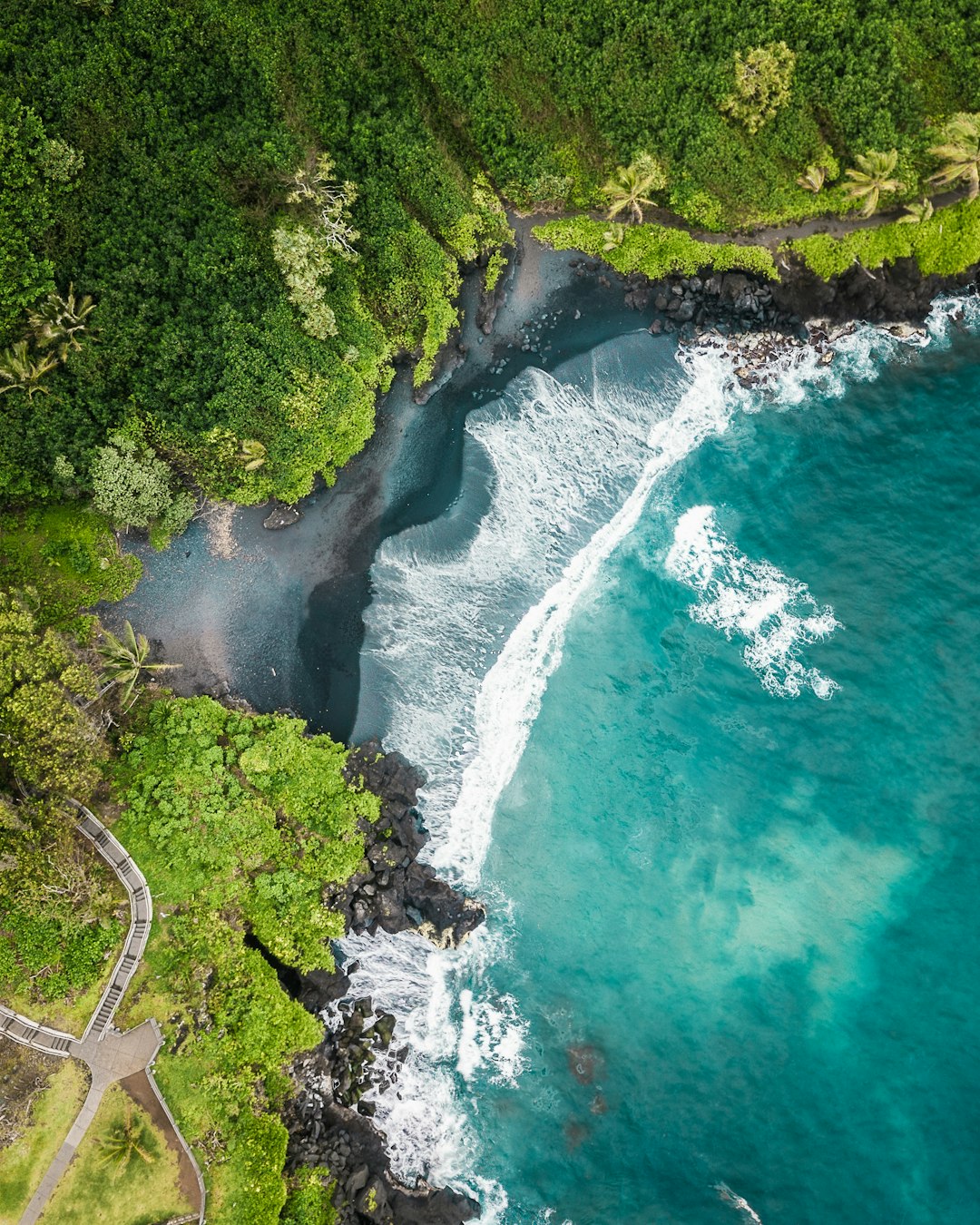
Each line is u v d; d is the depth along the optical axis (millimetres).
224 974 44938
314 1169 44156
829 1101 43969
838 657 49625
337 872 47312
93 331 46844
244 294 48594
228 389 48219
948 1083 43406
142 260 47125
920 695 48344
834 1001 45250
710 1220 43250
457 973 48062
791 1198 43000
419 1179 45719
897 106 50188
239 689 50219
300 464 50188
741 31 49812
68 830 43031
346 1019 47000
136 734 47844
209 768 47500
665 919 47562
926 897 45906
